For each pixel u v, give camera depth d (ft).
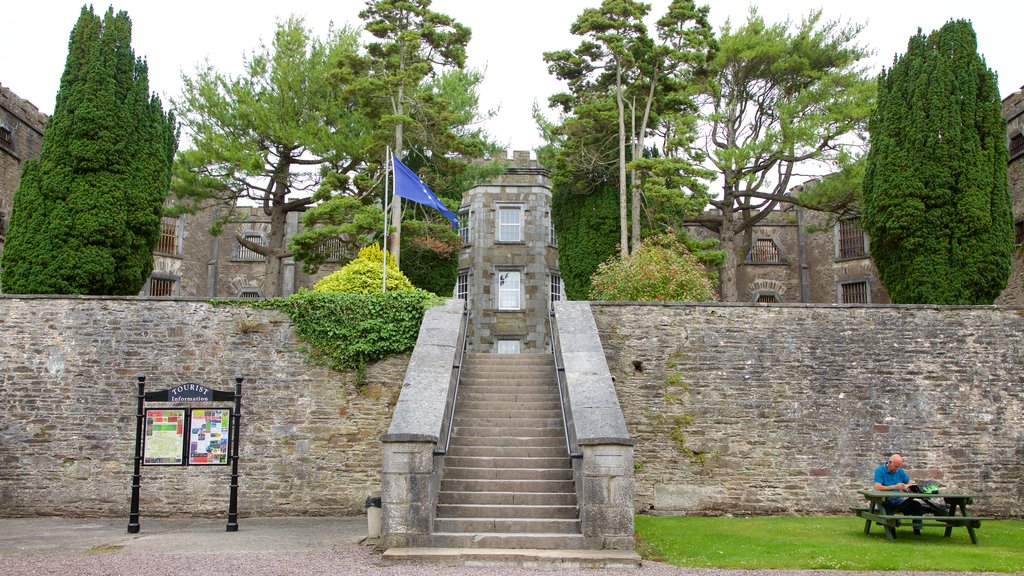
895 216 57.00
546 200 98.94
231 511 40.86
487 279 96.58
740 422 49.01
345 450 48.67
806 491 48.21
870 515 38.17
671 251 60.49
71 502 47.80
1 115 72.08
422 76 68.59
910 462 48.78
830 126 75.36
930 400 49.49
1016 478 48.78
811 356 49.78
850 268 95.14
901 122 58.95
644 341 49.93
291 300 50.06
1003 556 33.04
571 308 48.98
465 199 100.01
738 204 87.30
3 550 33.96
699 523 43.34
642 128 73.26
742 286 97.81
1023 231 72.84
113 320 49.75
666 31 73.36
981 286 55.62
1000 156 57.98
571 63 74.43
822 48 81.66
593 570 30.27
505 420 42.50
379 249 60.64
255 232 101.86
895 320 50.39
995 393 49.65
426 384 38.96
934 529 41.22
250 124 74.23
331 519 46.39
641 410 49.14
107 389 48.98
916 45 60.34
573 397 37.83
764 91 86.38
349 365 49.34
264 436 48.73
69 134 54.70
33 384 48.83
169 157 60.59
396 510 33.12
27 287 52.49
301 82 74.64
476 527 34.22
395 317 50.06
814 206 77.82
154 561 30.94
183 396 40.93
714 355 49.73
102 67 55.83
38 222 53.42
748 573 29.99
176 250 96.53
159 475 48.11
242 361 49.52
